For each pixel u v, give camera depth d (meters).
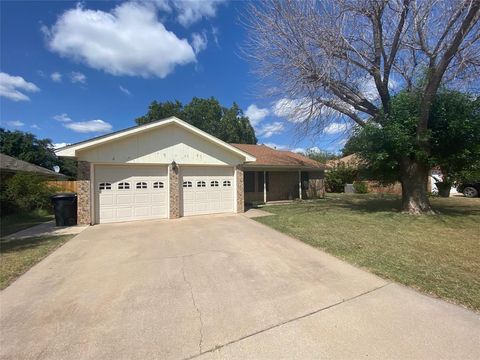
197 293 3.77
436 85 8.71
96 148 9.58
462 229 7.72
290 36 10.82
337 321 2.99
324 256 5.40
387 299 3.50
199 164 11.34
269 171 18.42
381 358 2.37
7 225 9.72
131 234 7.82
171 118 10.46
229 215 11.38
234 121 41.03
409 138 9.34
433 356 2.39
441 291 3.68
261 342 2.64
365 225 8.51
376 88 11.18
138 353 2.49
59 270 4.79
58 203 9.34
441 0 8.52
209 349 2.54
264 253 5.70
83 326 2.96
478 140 9.30
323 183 20.72
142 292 3.82
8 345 2.62
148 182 10.50
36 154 31.98
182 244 6.57
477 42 8.86
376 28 10.41
